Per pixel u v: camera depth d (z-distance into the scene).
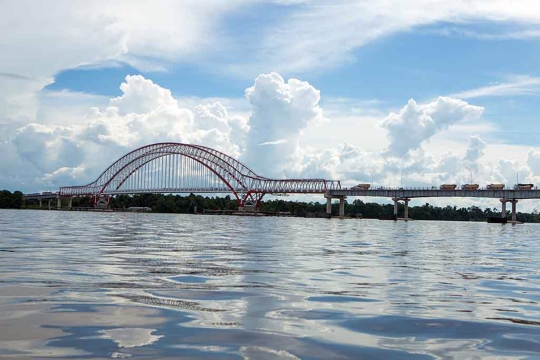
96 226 77.81
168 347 9.72
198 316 12.39
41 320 11.61
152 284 17.22
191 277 19.20
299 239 51.72
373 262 27.23
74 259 24.98
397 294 16.33
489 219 197.50
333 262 26.67
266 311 13.16
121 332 10.73
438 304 14.68
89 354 9.18
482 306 14.51
